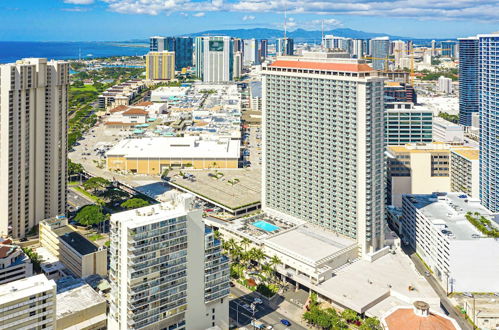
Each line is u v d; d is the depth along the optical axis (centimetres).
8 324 19175
